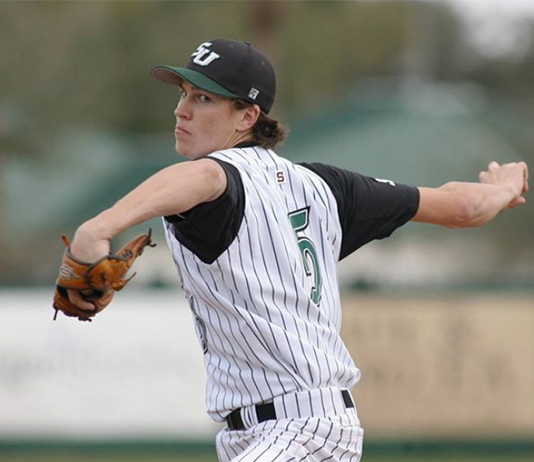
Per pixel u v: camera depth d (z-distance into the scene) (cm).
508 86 10725
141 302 4034
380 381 4075
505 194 1550
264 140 1405
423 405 4062
